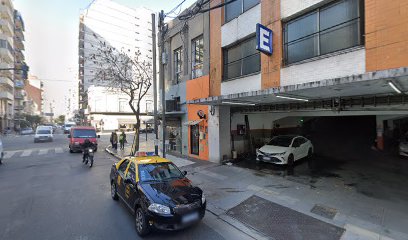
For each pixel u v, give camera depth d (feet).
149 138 99.81
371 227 17.60
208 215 20.57
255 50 32.37
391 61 18.74
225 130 41.14
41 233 16.96
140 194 17.66
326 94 26.04
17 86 184.65
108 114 160.56
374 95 25.82
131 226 18.21
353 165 37.17
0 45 135.64
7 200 23.79
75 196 25.04
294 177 30.94
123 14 181.78
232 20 35.70
